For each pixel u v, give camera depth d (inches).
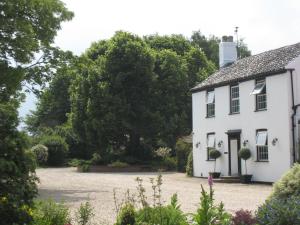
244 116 1154.0
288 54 1110.4
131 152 1872.5
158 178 369.1
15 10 818.2
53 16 897.5
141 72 1775.3
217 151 1227.2
